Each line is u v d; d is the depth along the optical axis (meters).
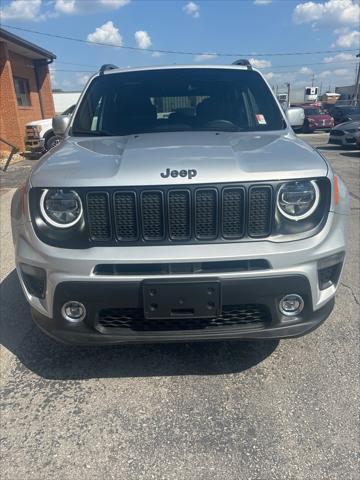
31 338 3.12
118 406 2.46
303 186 2.23
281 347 2.97
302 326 2.36
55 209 2.22
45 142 15.23
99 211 2.20
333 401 2.44
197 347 2.99
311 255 2.24
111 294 2.20
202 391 2.56
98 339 2.32
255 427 2.28
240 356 2.88
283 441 2.18
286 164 2.27
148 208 2.17
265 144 2.67
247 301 2.23
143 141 2.79
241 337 2.32
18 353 2.95
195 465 2.06
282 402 2.45
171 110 3.48
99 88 3.70
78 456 2.12
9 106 15.52
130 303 2.21
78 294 2.23
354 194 7.60
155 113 3.45
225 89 3.60
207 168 2.20
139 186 2.15
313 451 2.12
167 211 2.17
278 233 2.24
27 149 15.77
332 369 2.72
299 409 2.39
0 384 2.65
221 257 2.16
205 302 2.18
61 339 2.37
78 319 2.34
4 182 9.66
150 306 2.19
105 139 3.08
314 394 2.50
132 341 2.32
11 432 2.28
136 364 2.82
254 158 2.35
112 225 2.19
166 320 2.30
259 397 2.50
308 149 2.60
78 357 2.90
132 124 3.37
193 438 2.22
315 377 2.65
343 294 3.69
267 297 2.24
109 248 2.20
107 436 2.25
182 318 2.22
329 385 2.58
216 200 2.16
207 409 2.42
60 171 2.29
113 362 2.85
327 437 2.20
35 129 14.89
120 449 2.16
